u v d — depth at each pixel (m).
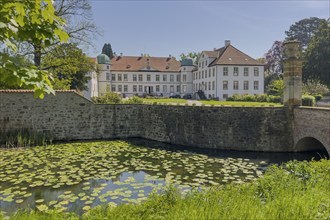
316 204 3.75
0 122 14.93
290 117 13.50
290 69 13.48
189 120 15.51
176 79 56.88
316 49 36.50
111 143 15.68
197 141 15.20
